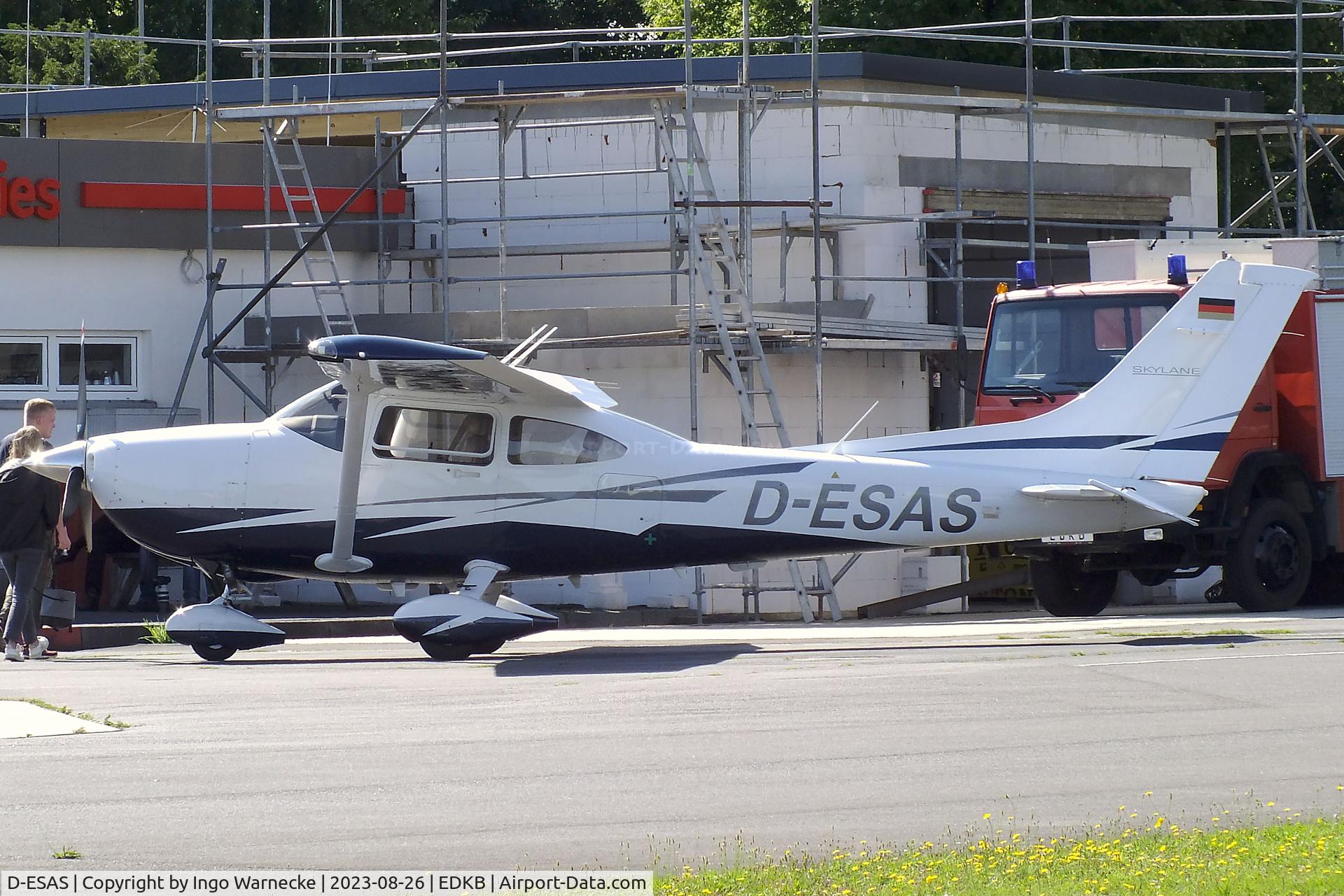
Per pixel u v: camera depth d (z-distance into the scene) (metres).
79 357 72.69
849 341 71.25
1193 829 25.19
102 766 29.72
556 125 78.94
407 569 47.94
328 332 68.25
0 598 58.69
